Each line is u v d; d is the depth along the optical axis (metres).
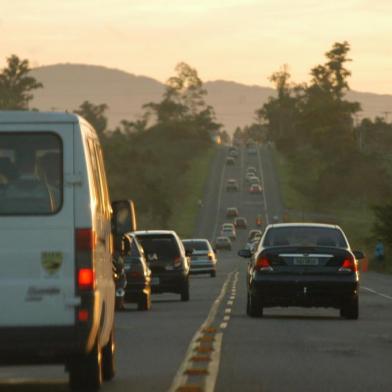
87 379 35.19
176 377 39.16
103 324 34.88
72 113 32.81
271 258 67.06
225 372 40.50
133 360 44.50
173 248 92.50
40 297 31.78
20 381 38.62
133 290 76.50
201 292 108.00
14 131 32.41
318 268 66.81
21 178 32.31
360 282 133.62
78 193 32.22
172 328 60.28
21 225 31.98
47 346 31.67
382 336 55.03
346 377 39.12
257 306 67.75
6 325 31.62
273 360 44.28
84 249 32.03
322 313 74.19
